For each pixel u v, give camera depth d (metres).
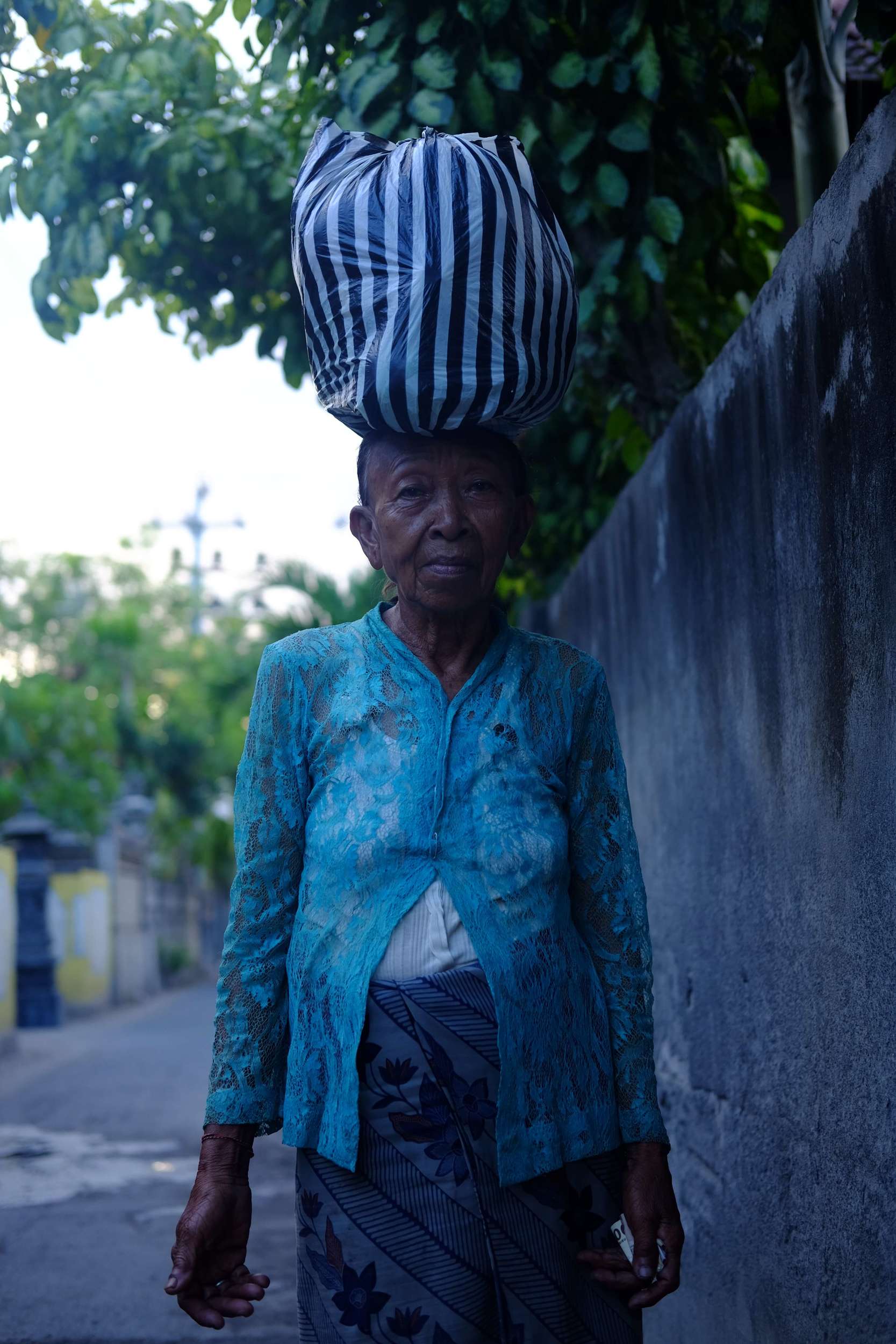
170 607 37.62
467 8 3.13
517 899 1.65
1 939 18.08
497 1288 1.60
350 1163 1.60
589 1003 1.72
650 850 3.82
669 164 3.55
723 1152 2.92
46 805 25.52
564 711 1.78
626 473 5.80
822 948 2.22
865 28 2.84
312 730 1.73
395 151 1.74
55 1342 3.97
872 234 1.91
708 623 3.03
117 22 4.43
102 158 4.34
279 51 3.50
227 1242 1.71
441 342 1.64
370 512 1.82
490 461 1.72
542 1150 1.62
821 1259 2.21
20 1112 9.80
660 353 4.24
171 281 5.02
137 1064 13.54
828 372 2.13
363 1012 1.61
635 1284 1.66
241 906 1.73
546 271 1.71
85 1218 5.86
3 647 34.19
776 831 2.51
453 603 1.70
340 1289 1.62
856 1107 2.04
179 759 35.12
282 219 4.71
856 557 2.02
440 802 1.66
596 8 3.33
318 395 1.82
